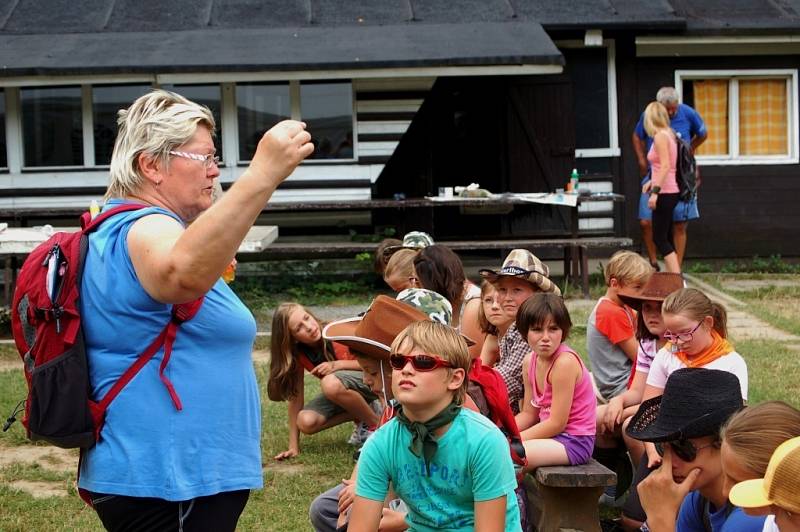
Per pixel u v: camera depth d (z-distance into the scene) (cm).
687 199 1195
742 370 465
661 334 523
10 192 1281
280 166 279
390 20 1352
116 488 298
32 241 952
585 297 1188
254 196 277
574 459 476
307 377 821
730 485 278
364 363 414
